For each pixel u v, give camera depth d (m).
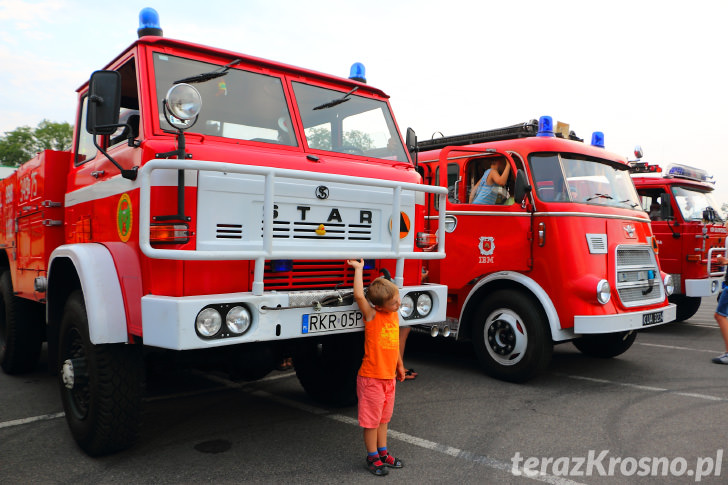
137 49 3.70
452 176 6.89
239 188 3.35
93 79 3.33
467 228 6.37
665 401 5.12
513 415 4.69
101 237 3.90
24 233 5.27
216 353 3.65
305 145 4.17
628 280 5.98
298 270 3.65
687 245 9.20
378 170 4.16
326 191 3.69
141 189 3.09
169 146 3.39
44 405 4.91
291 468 3.54
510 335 5.80
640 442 4.07
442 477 3.44
